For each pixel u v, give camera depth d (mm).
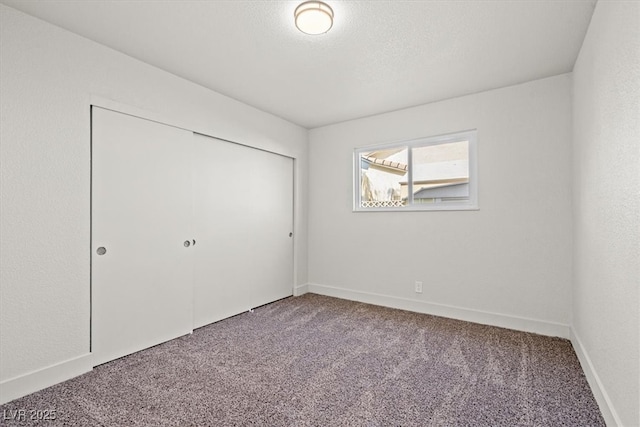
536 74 2582
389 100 3168
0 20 1690
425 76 2623
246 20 1869
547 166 2637
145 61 2371
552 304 2623
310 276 4176
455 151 3168
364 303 3639
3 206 1694
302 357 2238
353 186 3807
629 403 1253
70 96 1964
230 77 2648
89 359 2041
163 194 2510
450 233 3119
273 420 1551
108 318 2156
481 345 2436
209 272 2922
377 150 3695
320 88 2879
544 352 2299
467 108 3018
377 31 1971
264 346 2426
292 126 3930
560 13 1783
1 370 1681
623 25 1300
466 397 1744
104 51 2141
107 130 2158
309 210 4188
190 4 1720
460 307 3062
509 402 1695
